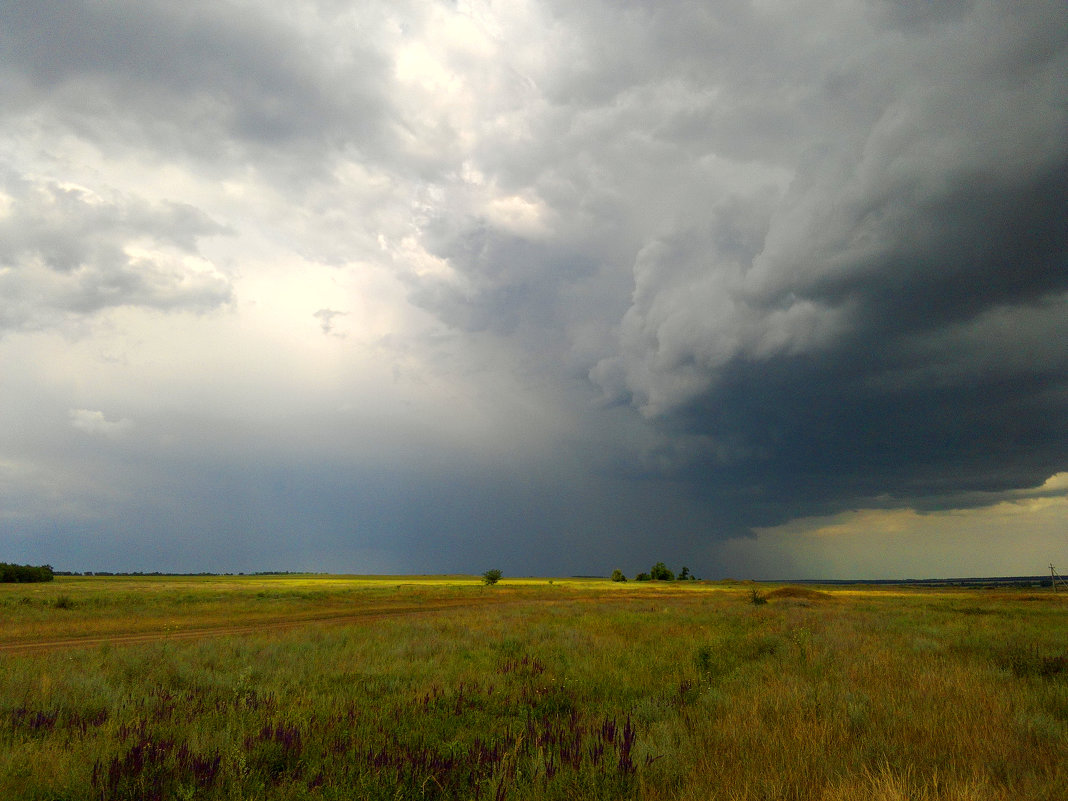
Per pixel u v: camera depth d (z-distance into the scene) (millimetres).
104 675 11875
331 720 8531
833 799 5004
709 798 5234
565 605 42438
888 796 4938
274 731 7582
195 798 5707
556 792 5594
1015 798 5191
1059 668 12234
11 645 20938
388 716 8859
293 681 11773
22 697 9523
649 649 16578
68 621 29594
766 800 5066
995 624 25219
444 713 9242
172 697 10008
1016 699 8938
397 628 23297
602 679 12125
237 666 13992
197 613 36469
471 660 15039
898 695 9070
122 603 42094
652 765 6082
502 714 9477
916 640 17219
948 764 6047
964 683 9734
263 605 43406
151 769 6172
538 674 12781
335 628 23844
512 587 100125
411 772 6117
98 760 6348
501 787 5637
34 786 5828
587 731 7613
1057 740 6984
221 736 7410
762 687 9812
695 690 10195
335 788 5719
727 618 28562
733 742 6781
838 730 7105
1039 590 107375
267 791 5859
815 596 61688
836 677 10820
